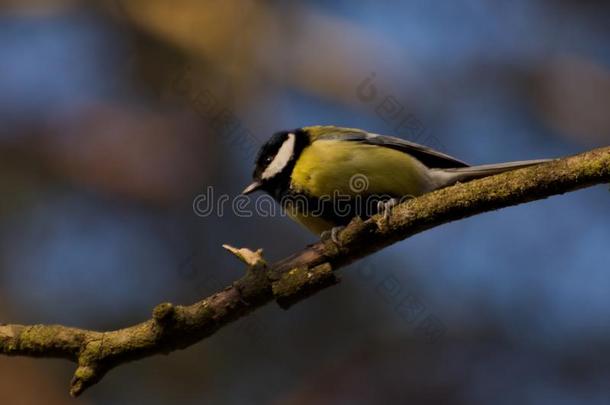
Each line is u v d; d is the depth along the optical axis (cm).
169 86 1287
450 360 1098
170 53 1334
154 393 1052
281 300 606
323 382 1070
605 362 1098
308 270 607
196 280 1146
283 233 1176
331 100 1362
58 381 1046
